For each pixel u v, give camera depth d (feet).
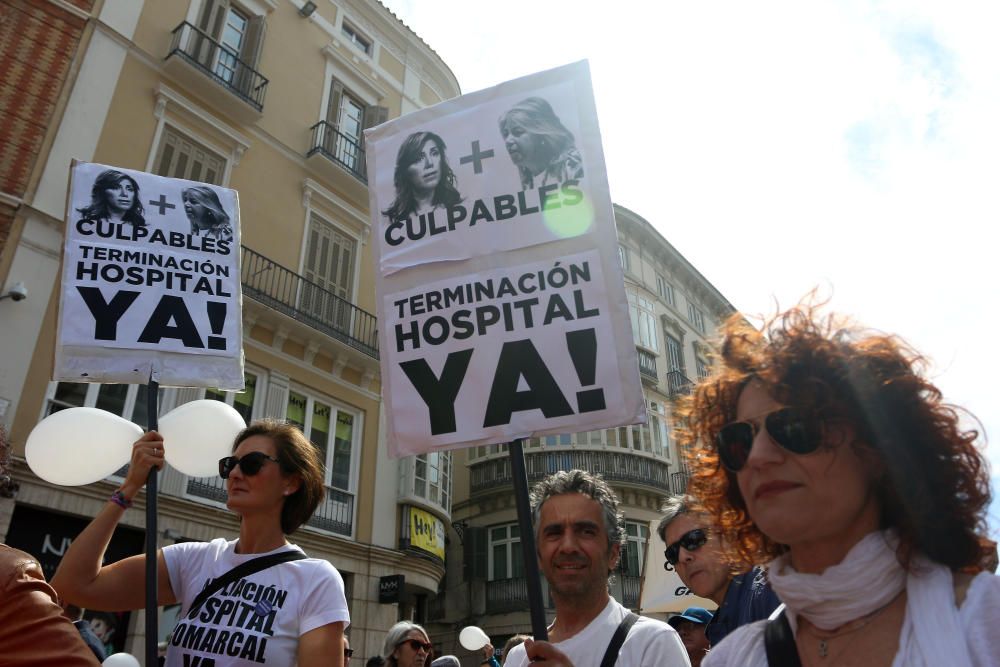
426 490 46.09
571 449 69.15
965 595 3.82
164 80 39.17
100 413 10.46
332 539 38.88
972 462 4.32
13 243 30.63
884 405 4.36
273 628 7.62
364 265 47.78
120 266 10.77
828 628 4.26
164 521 31.68
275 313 39.37
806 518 4.29
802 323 4.91
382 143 9.87
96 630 28.22
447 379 8.63
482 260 8.93
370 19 55.62
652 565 17.22
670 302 86.74
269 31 46.98
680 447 5.94
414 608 48.42
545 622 6.55
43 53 34.55
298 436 9.25
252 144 43.14
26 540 27.76
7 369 28.63
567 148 9.08
